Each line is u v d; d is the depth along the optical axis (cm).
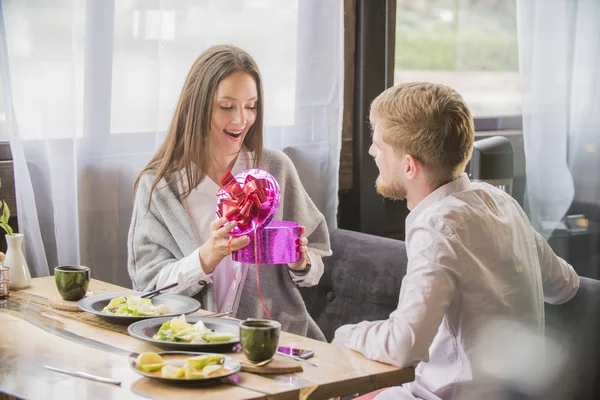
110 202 250
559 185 331
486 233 166
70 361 148
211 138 214
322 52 291
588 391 204
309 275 217
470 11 327
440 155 168
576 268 335
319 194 299
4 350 154
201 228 215
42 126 233
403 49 320
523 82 323
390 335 153
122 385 136
